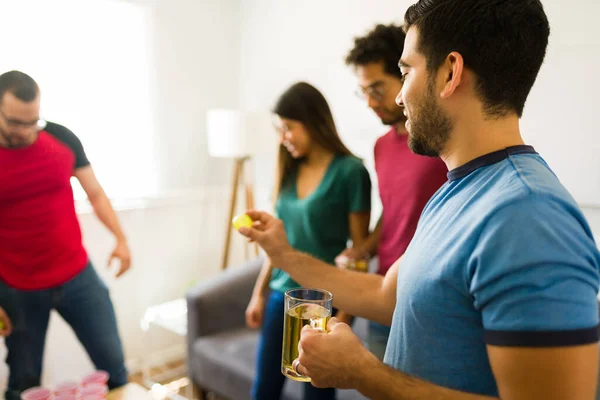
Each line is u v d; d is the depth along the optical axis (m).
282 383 1.66
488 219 0.56
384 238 1.49
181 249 3.01
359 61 1.35
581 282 0.51
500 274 0.52
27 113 1.49
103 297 1.86
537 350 0.50
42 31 2.32
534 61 0.62
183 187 3.03
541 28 0.62
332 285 1.03
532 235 0.52
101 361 1.85
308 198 1.58
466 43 0.61
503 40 0.60
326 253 1.60
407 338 0.68
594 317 0.51
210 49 3.06
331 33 2.66
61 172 1.70
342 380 0.67
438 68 0.65
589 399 0.50
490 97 0.63
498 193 0.58
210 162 3.16
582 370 0.49
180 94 2.94
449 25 0.62
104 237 2.58
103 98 2.59
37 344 1.77
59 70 2.40
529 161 0.62
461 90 0.64
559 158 1.91
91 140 2.57
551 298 0.50
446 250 0.62
